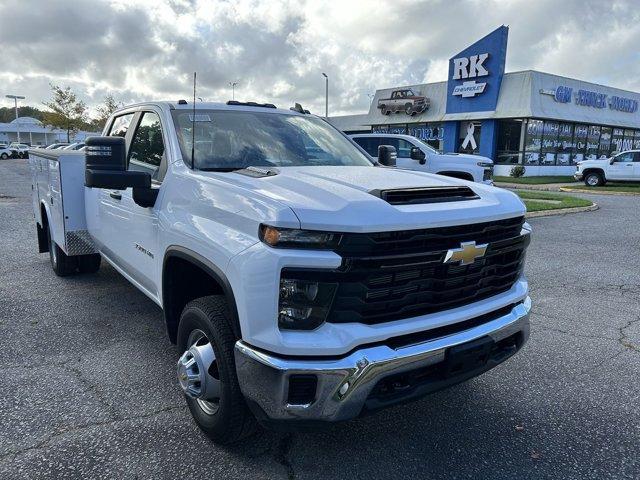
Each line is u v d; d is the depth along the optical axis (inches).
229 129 152.1
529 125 1166.3
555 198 659.4
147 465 111.3
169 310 136.2
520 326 121.5
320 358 93.4
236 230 103.0
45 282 246.8
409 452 118.2
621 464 115.0
